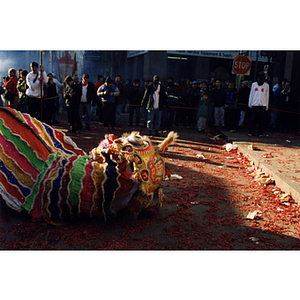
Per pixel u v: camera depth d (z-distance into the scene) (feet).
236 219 13.79
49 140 15.87
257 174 20.76
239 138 34.09
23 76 33.99
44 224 12.44
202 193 16.93
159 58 63.82
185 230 12.55
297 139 36.35
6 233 11.62
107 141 13.30
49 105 37.29
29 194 13.26
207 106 40.86
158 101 35.96
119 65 85.40
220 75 68.80
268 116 47.91
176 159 24.79
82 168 12.34
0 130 13.67
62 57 78.07
